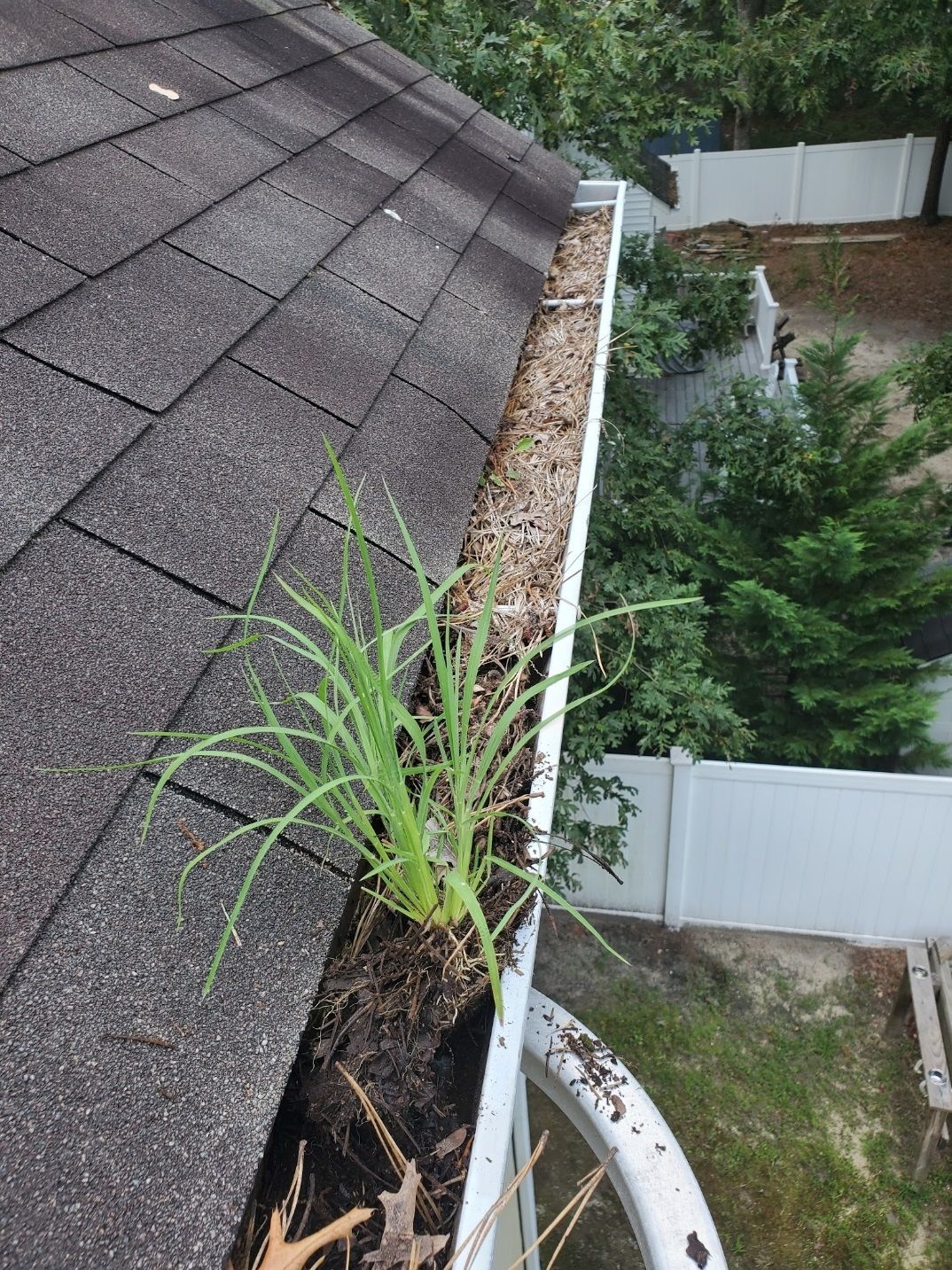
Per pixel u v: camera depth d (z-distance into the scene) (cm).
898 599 508
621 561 443
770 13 1359
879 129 1539
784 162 1368
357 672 114
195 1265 84
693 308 786
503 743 164
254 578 149
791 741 537
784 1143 429
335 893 120
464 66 584
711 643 561
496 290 287
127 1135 89
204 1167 90
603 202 414
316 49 384
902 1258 393
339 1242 107
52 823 107
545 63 596
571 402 266
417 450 201
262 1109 97
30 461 141
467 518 197
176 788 119
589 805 462
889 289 1241
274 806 126
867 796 448
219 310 198
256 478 166
